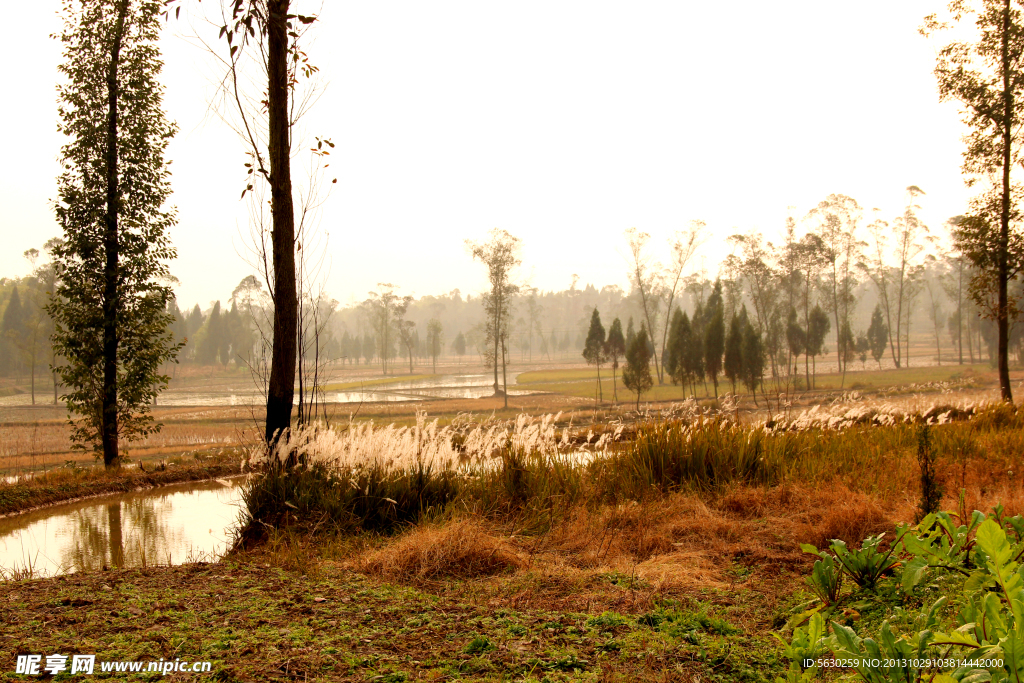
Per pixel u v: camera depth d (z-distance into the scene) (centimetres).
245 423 3169
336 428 1032
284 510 825
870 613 420
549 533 726
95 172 1653
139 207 1697
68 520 1156
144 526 1088
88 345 1633
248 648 375
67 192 1619
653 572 564
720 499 807
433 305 17788
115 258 1670
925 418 1445
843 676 326
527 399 4528
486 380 7894
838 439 1112
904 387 4056
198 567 629
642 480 891
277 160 955
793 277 5678
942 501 671
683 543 667
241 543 788
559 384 6309
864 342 6712
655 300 7606
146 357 1700
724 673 345
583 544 679
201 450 2059
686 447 939
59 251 1631
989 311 1972
